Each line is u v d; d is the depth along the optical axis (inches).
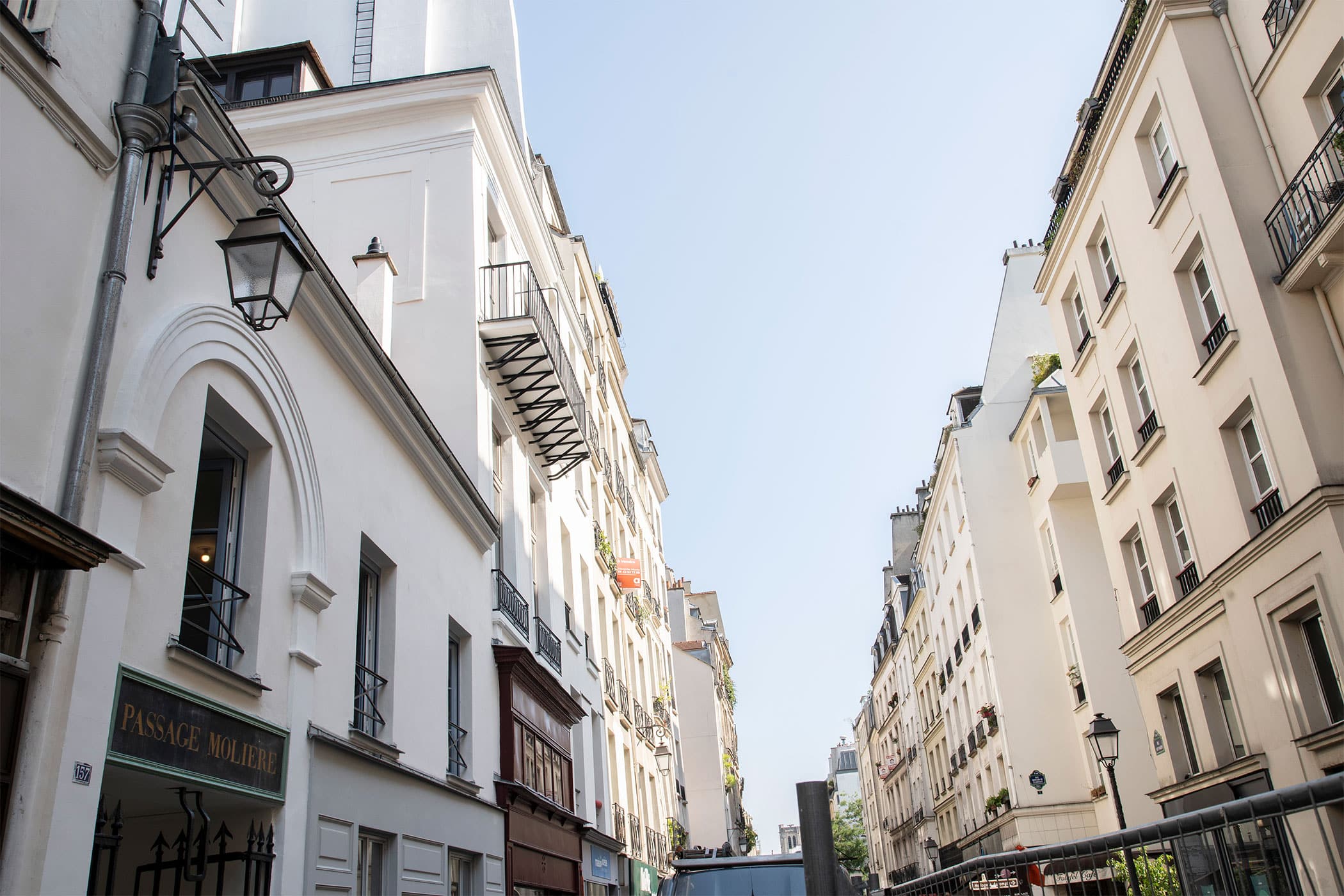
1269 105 578.2
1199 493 631.2
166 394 254.4
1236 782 599.5
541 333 599.2
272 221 255.3
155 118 248.2
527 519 681.0
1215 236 583.2
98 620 217.6
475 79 642.2
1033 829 1030.4
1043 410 1061.1
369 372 391.5
